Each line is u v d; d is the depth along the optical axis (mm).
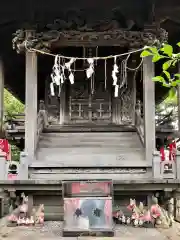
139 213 9930
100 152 12430
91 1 12477
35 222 10117
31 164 11398
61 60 15469
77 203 8562
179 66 13859
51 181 10172
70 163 11461
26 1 12227
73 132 14094
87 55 14984
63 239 8117
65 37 12523
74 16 12688
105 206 8547
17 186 10258
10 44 14898
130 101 15680
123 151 12461
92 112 15805
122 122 15656
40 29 12766
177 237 8406
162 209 10164
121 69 15711
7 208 13000
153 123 11898
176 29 14188
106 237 8312
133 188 10297
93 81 15898
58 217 10867
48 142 13328
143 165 11344
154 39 12195
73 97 15883
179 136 14320
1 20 12898
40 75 18047
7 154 10656
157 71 18109
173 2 12375
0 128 14492
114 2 12453
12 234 8820
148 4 12328
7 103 29625
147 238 8250
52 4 12414
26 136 11930
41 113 14609
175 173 10484
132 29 12859
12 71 18094
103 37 12523
